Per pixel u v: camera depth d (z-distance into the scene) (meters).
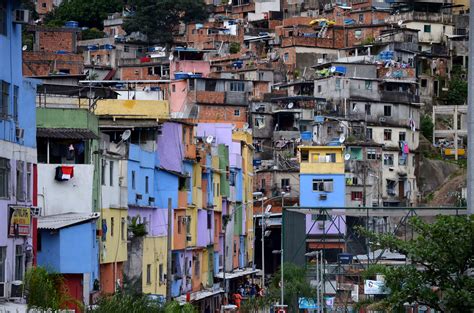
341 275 144.12
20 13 89.12
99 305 98.94
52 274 95.12
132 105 147.00
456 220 76.88
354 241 165.50
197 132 184.12
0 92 86.38
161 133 145.50
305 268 147.62
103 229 117.25
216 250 171.50
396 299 77.69
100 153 116.81
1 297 86.12
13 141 88.94
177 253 147.12
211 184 167.62
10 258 88.31
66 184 112.62
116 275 122.31
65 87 147.00
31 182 93.19
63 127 114.25
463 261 76.81
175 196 147.00
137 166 131.62
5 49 87.50
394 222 160.38
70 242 108.31
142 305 102.19
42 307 85.75
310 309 149.25
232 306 152.88
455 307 75.75
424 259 77.06
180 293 147.12
